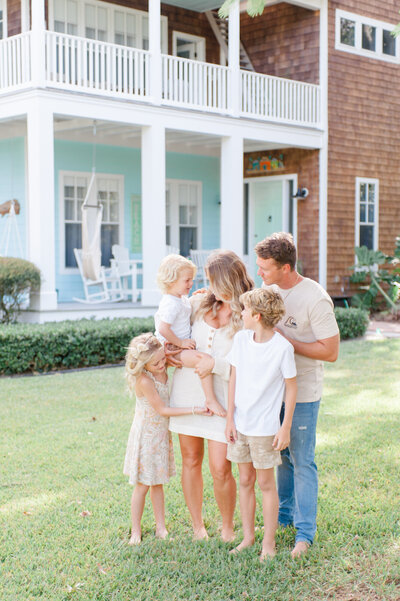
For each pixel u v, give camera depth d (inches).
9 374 336.2
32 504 168.7
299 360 142.0
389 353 396.5
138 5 559.8
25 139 510.6
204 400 144.4
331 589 127.9
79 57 422.9
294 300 141.0
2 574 134.7
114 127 500.4
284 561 137.5
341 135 587.2
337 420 246.7
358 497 171.5
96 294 501.7
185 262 148.0
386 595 125.0
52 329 347.9
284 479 155.5
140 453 147.8
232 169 504.1
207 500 172.7
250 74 516.1
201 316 147.0
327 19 564.7
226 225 506.6
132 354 143.9
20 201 519.8
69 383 311.1
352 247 604.7
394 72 630.5
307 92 560.7
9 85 426.9
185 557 139.7
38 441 219.6
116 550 143.7
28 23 491.2
